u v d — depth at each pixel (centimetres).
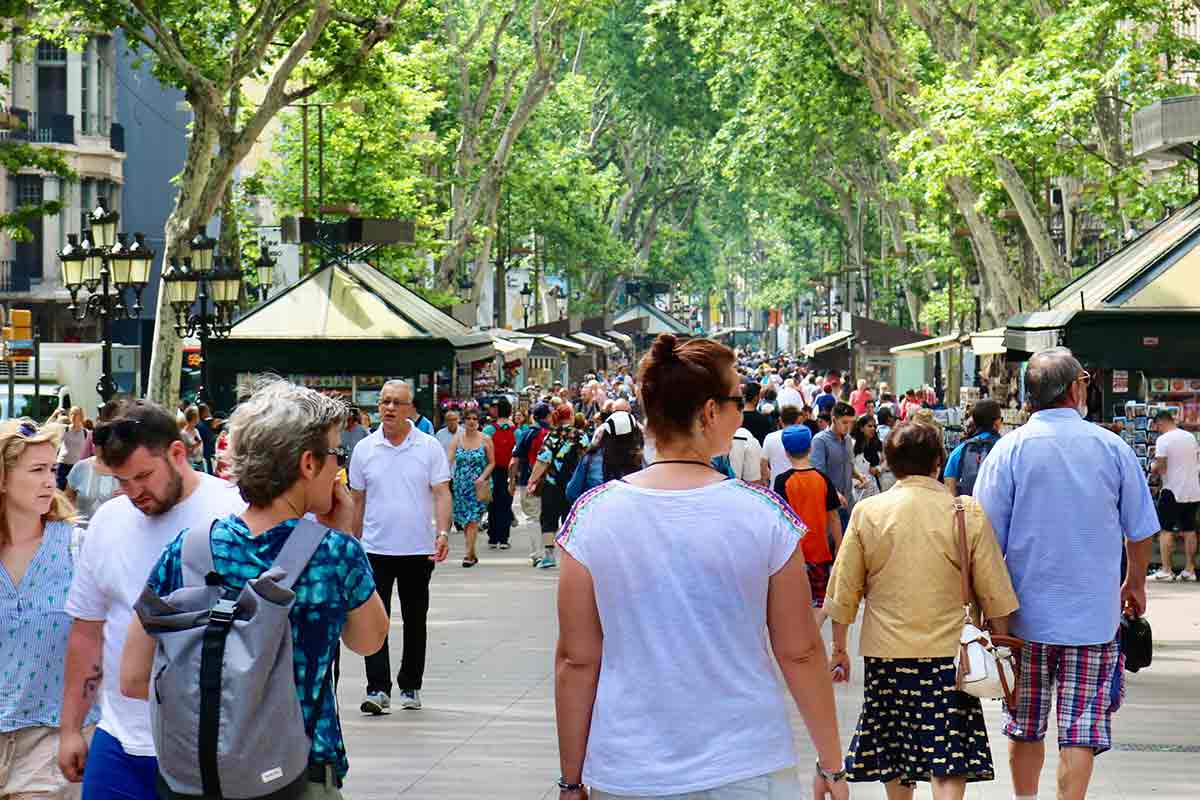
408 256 4959
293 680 502
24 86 5469
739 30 4775
